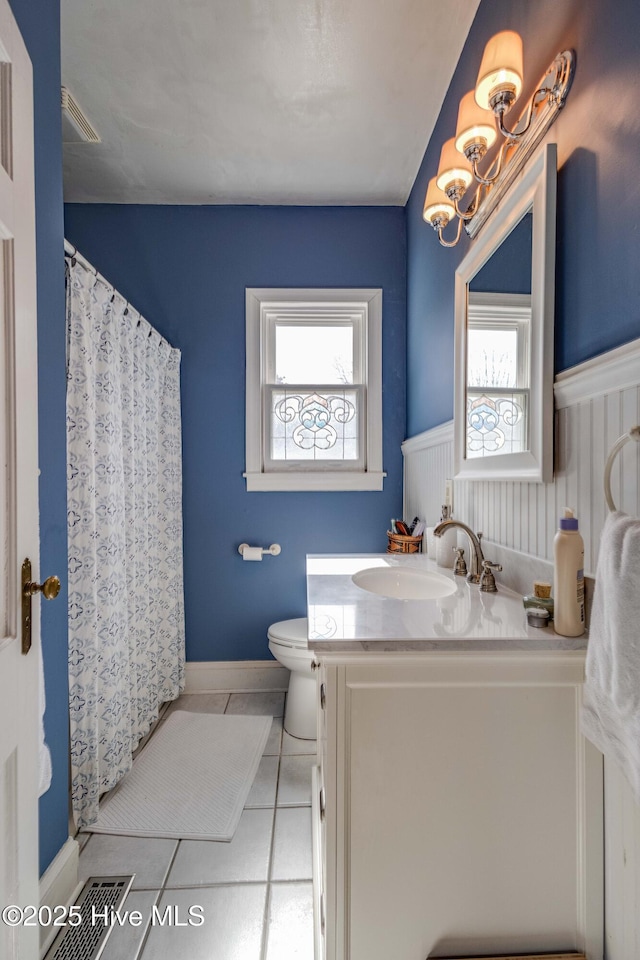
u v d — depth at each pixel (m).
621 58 0.76
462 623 0.94
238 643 2.46
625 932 0.80
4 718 0.73
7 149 0.76
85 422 1.42
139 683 1.94
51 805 1.17
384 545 2.49
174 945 1.10
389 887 0.87
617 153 0.77
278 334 2.53
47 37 1.13
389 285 2.47
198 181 2.26
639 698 0.62
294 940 1.11
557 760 0.87
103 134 1.94
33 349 0.85
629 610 0.63
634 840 0.78
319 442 2.52
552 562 1.00
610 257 0.80
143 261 2.43
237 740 1.95
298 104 1.78
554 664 0.86
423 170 2.08
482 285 1.31
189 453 2.45
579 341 0.89
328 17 1.45
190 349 2.45
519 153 1.08
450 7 1.43
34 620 0.85
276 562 2.47
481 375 1.32
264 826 1.47
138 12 1.43
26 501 0.81
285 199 2.41
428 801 0.87
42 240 1.12
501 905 0.87
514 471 1.09
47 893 1.12
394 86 1.71
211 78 1.67
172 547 2.28
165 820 1.49
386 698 0.87
